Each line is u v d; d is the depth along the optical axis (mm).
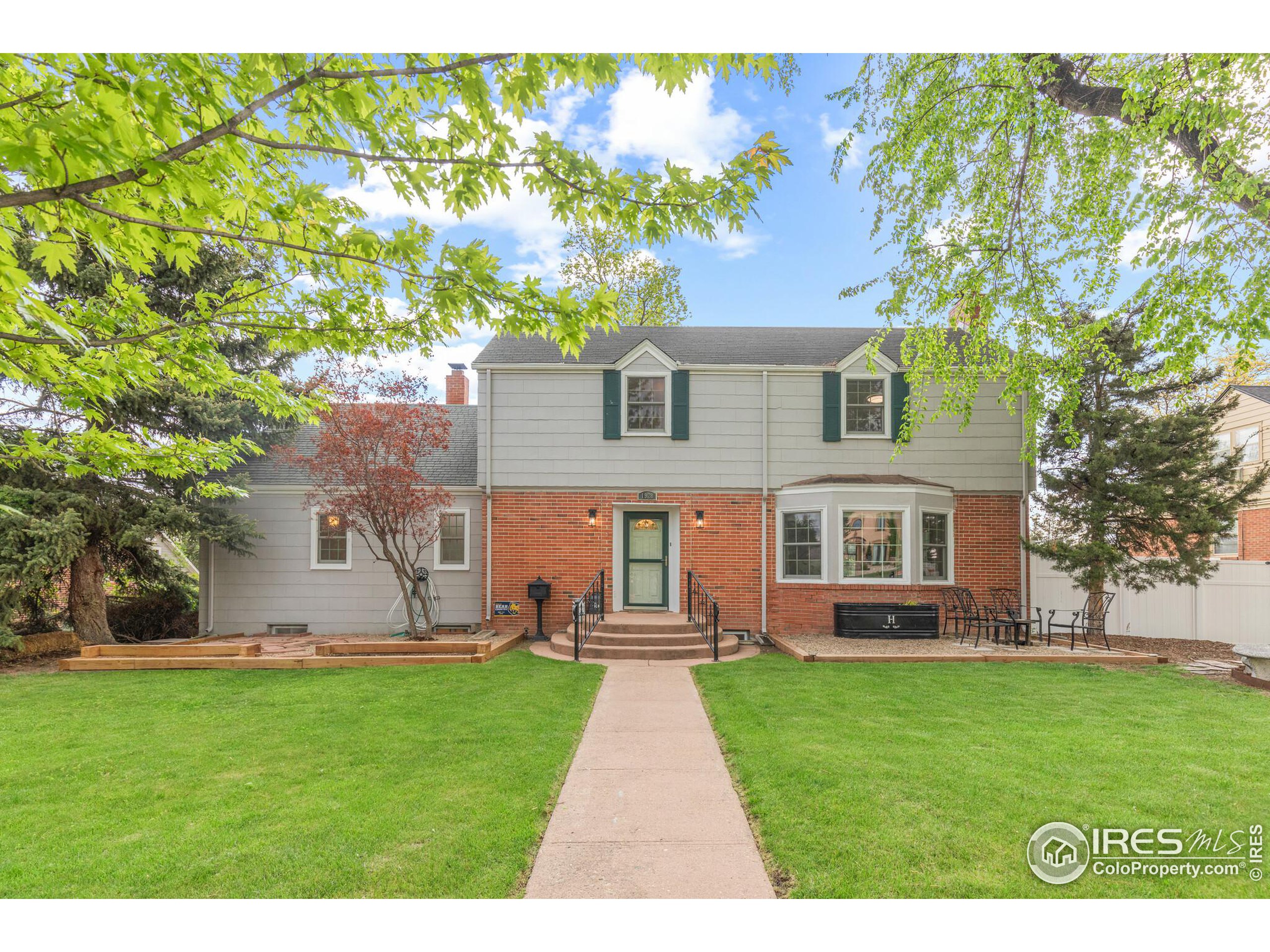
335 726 6188
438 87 3389
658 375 12812
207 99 2758
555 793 4621
